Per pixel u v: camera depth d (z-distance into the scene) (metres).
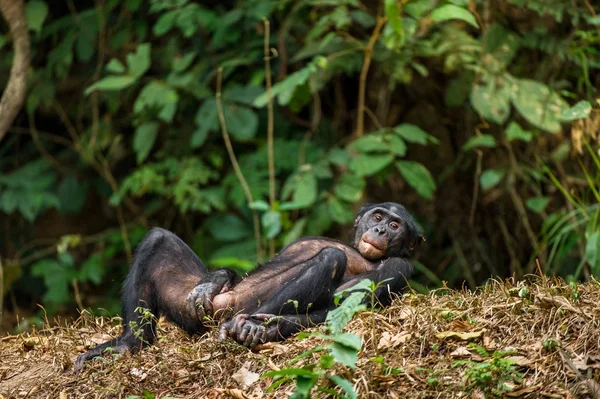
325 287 7.65
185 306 7.94
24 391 7.28
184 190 13.80
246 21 13.85
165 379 6.98
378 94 13.94
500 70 12.73
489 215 14.31
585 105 9.45
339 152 12.80
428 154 14.34
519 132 12.35
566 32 13.24
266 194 13.62
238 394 6.53
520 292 7.30
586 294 7.38
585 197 13.32
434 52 12.70
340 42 13.12
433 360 6.58
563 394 5.93
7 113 11.93
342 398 5.91
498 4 12.85
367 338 6.98
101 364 7.29
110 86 13.29
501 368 6.17
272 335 7.35
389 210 8.86
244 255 13.52
